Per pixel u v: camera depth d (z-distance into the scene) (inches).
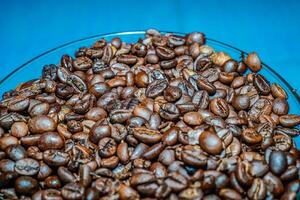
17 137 6.0
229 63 6.9
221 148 5.4
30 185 5.4
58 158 5.6
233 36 9.5
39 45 9.6
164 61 7.2
